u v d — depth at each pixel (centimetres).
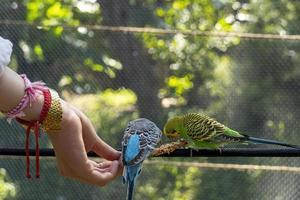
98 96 905
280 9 909
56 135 211
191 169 866
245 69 886
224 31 903
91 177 220
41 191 884
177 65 900
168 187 870
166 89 901
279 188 852
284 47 880
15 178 884
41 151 338
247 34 883
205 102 894
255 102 884
